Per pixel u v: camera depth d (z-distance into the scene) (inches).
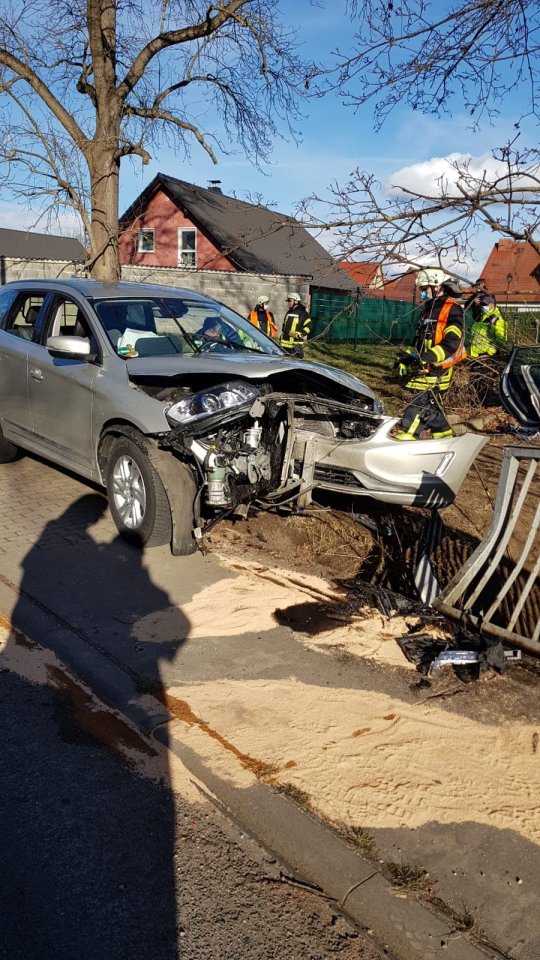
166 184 954.1
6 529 213.6
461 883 97.8
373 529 219.5
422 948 89.3
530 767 120.4
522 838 105.6
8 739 124.9
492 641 149.6
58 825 106.8
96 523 221.5
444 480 193.3
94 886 96.8
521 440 296.0
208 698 136.7
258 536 218.5
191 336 234.7
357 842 103.6
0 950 87.0
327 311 756.0
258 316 479.5
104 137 468.4
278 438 206.8
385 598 178.7
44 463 284.4
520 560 149.6
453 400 305.7
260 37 418.9
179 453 195.0
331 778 116.2
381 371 537.6
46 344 227.9
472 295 233.0
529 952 88.5
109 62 458.6
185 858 102.2
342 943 90.8
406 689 141.6
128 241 1006.4
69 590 177.5
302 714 132.6
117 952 87.7
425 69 216.5
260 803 110.4
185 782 116.4
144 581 184.4
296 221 209.6
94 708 134.3
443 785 115.5
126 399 199.0
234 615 168.7
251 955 88.4
